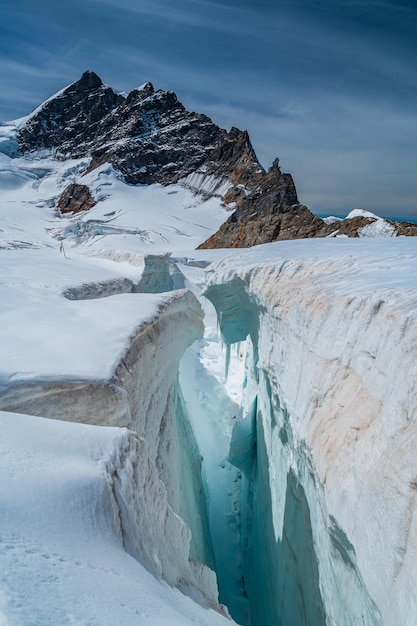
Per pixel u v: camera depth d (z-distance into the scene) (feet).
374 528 9.00
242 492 35.22
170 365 26.14
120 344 16.70
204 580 14.42
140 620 5.40
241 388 49.08
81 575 5.62
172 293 28.22
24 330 16.98
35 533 5.96
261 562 25.79
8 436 8.30
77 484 7.51
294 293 19.90
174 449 23.39
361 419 10.96
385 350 10.53
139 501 9.59
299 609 17.26
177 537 12.85
